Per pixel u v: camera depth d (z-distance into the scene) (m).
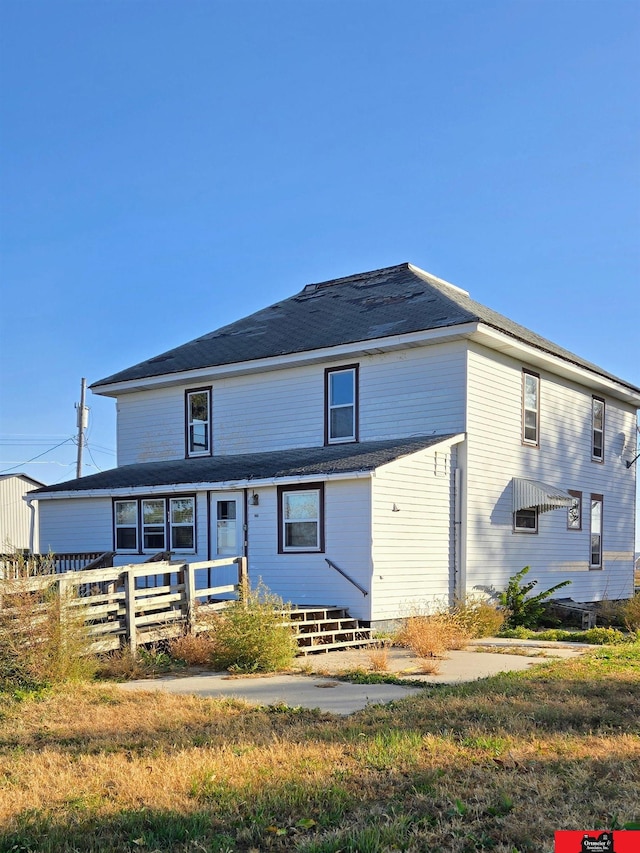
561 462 23.83
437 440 18.86
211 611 14.22
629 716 8.59
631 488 28.73
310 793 6.01
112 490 21.94
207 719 8.61
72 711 9.05
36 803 5.82
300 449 21.66
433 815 5.59
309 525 18.38
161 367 24.52
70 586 11.66
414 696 9.99
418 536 18.27
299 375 22.05
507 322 22.89
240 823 5.49
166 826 5.38
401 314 21.33
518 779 6.26
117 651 12.57
